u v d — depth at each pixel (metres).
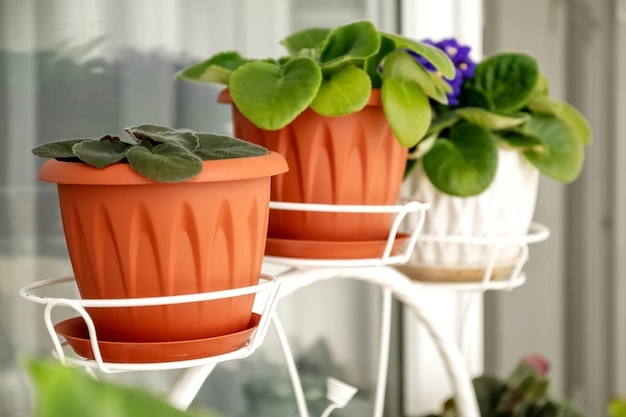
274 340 1.09
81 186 0.52
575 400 1.74
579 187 1.69
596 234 1.72
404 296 0.80
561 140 0.89
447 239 0.84
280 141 0.69
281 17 1.05
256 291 0.56
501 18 1.57
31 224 0.91
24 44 0.89
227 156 0.54
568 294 1.72
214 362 0.55
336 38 0.71
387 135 0.70
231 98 0.70
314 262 0.68
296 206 0.68
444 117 0.85
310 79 0.63
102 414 0.17
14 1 0.88
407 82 0.70
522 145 0.85
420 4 1.14
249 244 0.57
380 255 0.71
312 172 0.69
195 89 0.99
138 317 0.54
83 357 0.56
